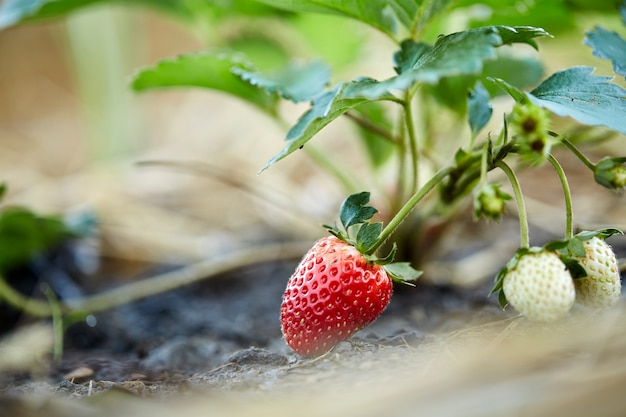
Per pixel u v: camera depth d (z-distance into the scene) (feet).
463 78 1.87
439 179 1.48
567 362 1.35
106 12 3.51
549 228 2.25
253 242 2.58
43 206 2.93
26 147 4.25
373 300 1.48
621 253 1.89
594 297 1.45
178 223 2.81
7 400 1.39
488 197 1.39
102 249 2.43
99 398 1.39
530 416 1.25
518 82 1.86
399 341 1.53
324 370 1.44
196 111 4.56
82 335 1.93
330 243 1.50
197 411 1.34
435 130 2.04
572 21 1.96
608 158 1.45
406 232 1.90
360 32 2.32
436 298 1.90
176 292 2.19
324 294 1.48
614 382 1.27
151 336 1.92
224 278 2.27
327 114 1.42
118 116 3.58
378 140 2.00
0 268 2.14
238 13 2.32
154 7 2.42
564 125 2.09
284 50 2.53
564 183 1.44
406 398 1.31
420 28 1.69
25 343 1.87
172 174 3.48
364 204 1.49
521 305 1.41
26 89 5.20
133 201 3.02
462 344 1.46
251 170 3.35
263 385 1.42
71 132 4.51
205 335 1.89
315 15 2.23
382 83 1.41
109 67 3.55
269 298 2.10
